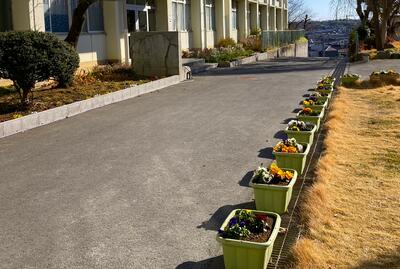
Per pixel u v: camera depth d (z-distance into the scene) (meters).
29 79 9.56
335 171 6.16
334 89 13.38
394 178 5.92
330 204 5.10
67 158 6.95
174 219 4.77
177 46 16.14
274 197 4.77
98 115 10.20
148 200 5.27
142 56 16.48
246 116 9.80
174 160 6.77
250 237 3.76
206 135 8.23
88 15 16.88
